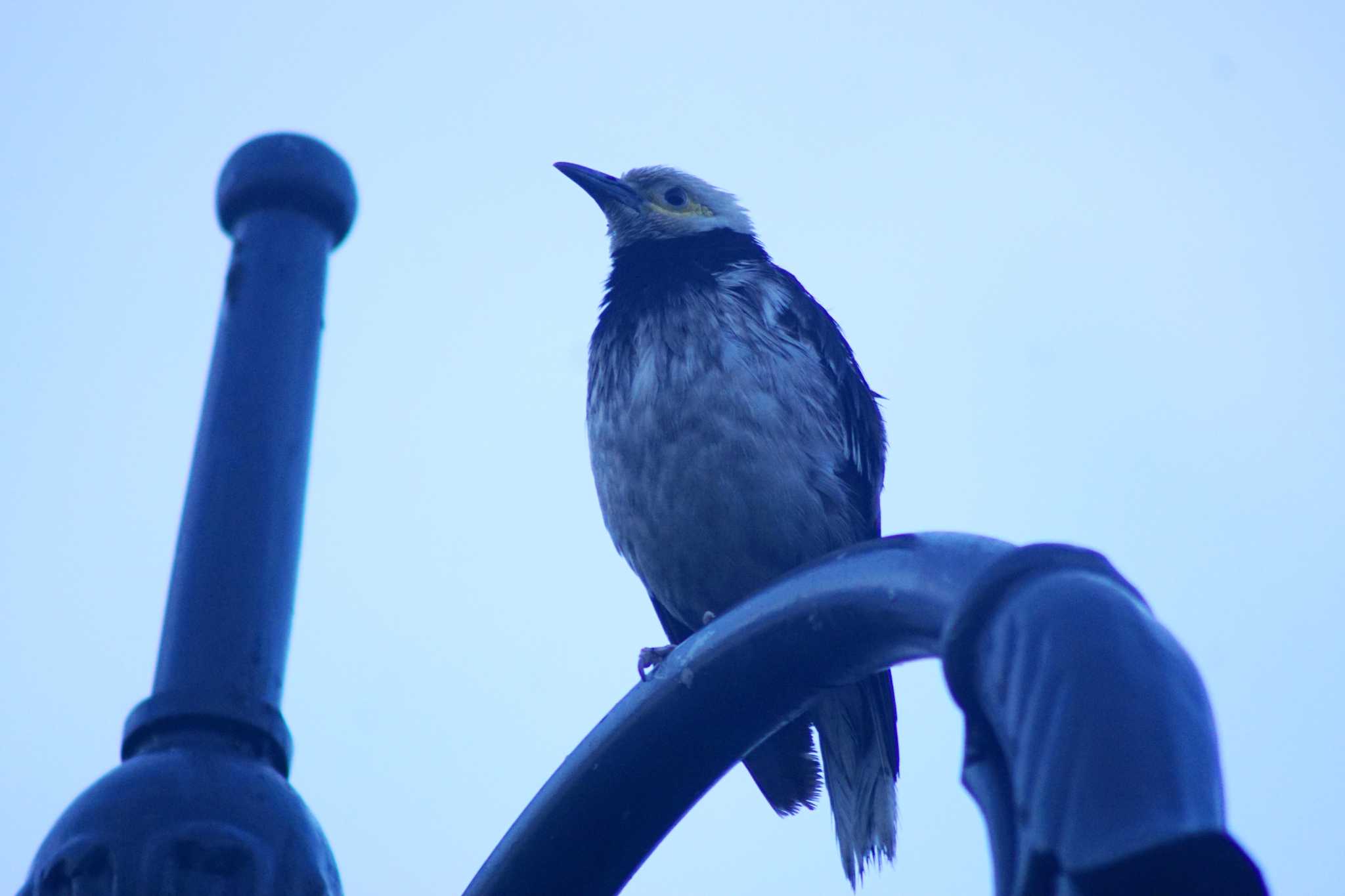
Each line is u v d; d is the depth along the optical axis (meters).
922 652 6.72
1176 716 4.91
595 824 7.99
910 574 6.62
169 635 7.79
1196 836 4.61
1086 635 5.13
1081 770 4.81
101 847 6.84
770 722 7.82
